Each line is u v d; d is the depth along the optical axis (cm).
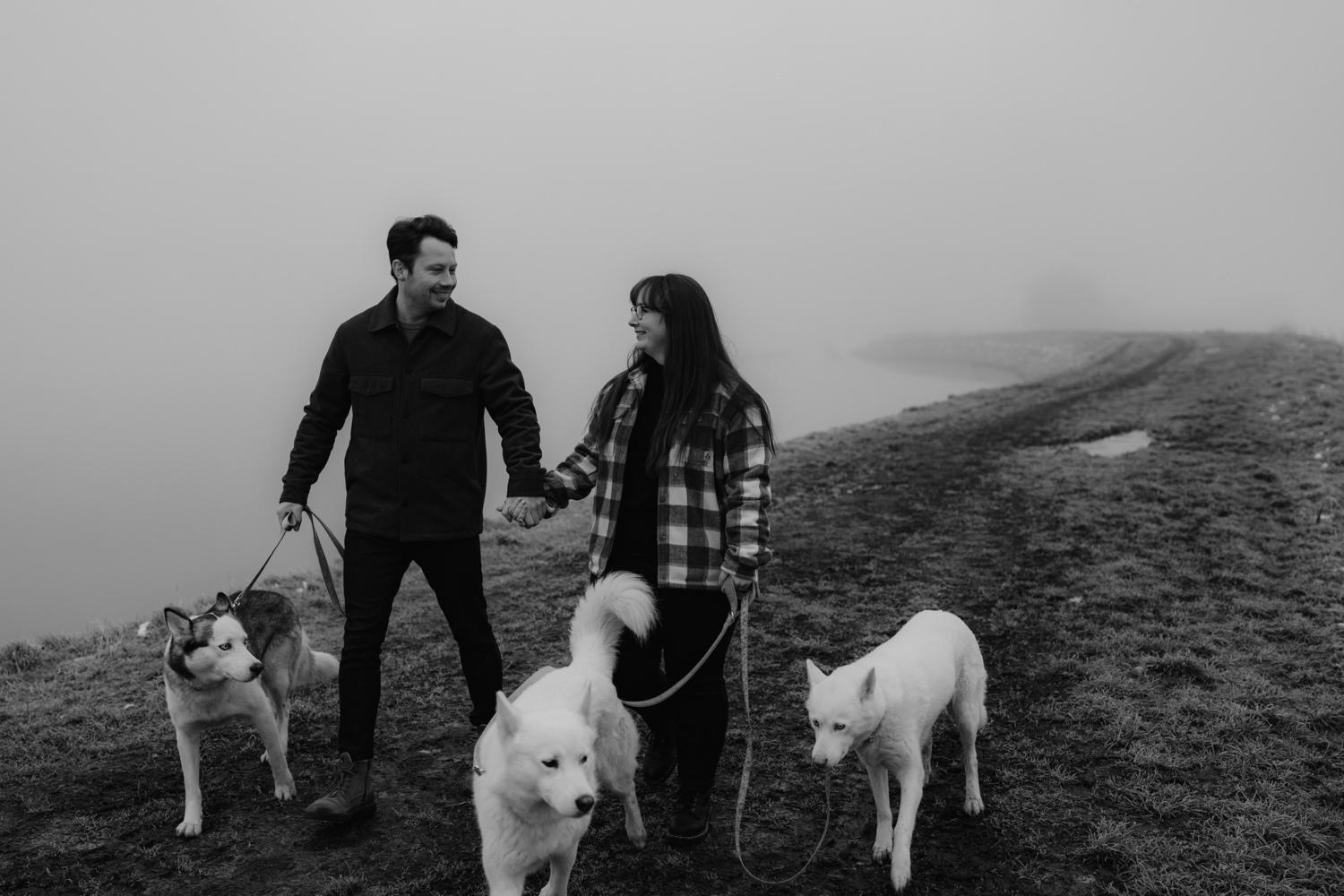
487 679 410
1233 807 387
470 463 406
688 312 360
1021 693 521
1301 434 1234
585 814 279
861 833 387
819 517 984
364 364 402
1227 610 633
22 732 496
